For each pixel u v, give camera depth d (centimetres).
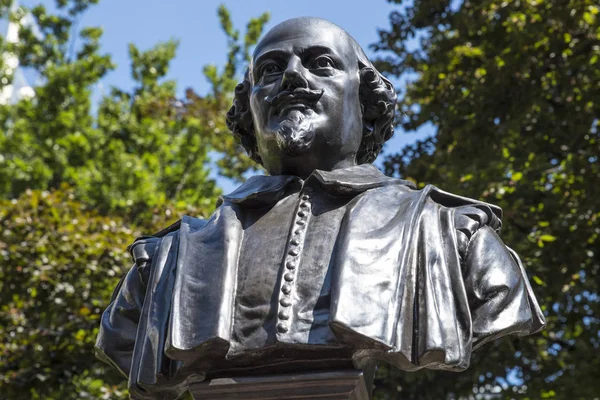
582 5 1144
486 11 1170
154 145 2059
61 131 2070
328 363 347
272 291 360
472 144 1152
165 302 370
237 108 441
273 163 408
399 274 354
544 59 1161
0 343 1195
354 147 412
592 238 1123
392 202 380
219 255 371
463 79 1194
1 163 1988
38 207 1288
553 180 1173
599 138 1181
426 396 1178
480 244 377
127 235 1267
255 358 351
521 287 374
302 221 379
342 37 422
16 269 1237
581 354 1138
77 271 1241
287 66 406
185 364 354
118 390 1198
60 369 1202
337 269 353
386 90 434
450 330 352
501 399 1202
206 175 2005
